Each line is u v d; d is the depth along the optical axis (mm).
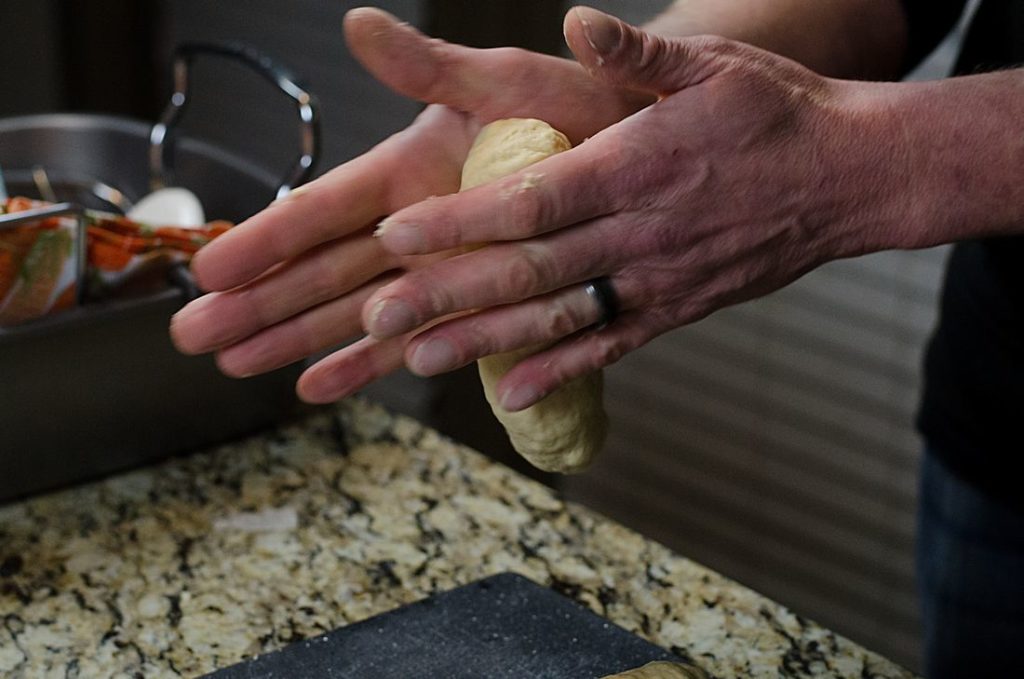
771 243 785
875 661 920
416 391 2053
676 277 770
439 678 876
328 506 1098
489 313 750
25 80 2256
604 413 894
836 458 1996
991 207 800
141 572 1008
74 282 1039
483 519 1084
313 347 817
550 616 941
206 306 782
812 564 2072
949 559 1248
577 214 725
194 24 2301
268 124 2246
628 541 1058
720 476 2139
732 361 2062
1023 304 1131
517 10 2000
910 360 1872
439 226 701
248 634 940
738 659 918
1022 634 1210
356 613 963
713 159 742
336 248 791
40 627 943
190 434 1161
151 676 896
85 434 1100
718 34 992
